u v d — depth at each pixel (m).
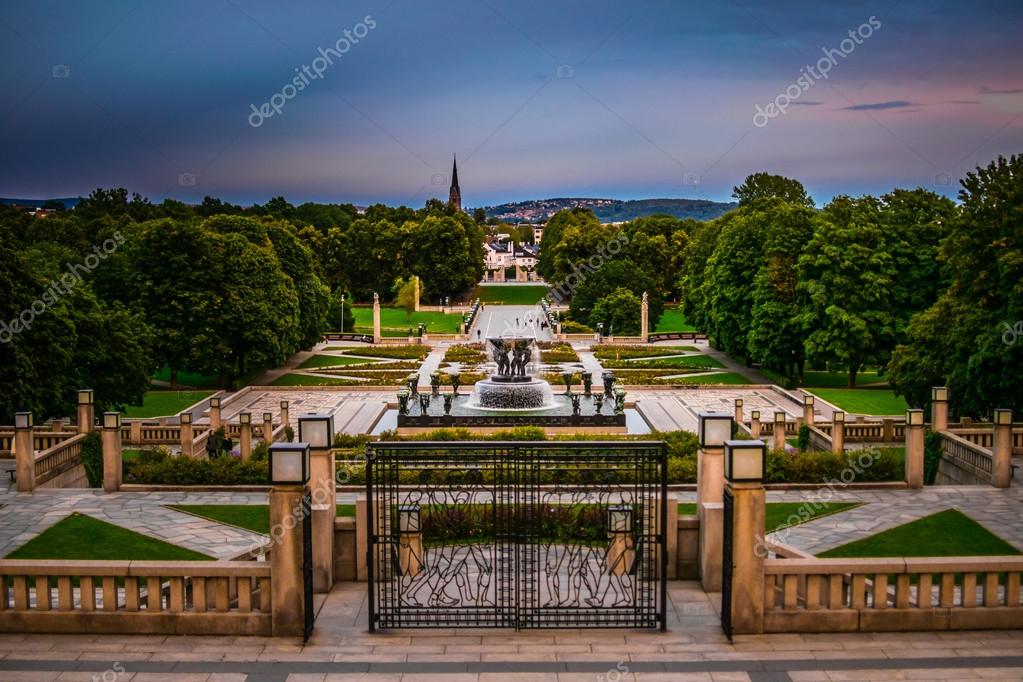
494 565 19.05
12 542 25.73
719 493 19.77
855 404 60.44
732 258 80.38
